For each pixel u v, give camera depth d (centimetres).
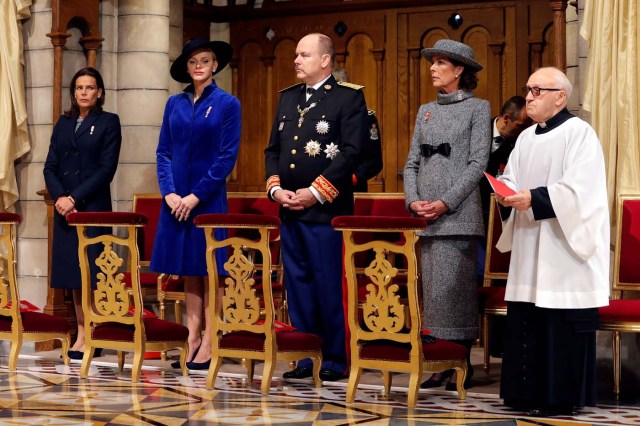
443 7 1531
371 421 839
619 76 1059
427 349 914
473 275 990
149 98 1426
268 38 1644
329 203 1032
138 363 1041
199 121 1123
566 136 885
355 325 927
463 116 989
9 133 1355
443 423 832
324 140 1040
